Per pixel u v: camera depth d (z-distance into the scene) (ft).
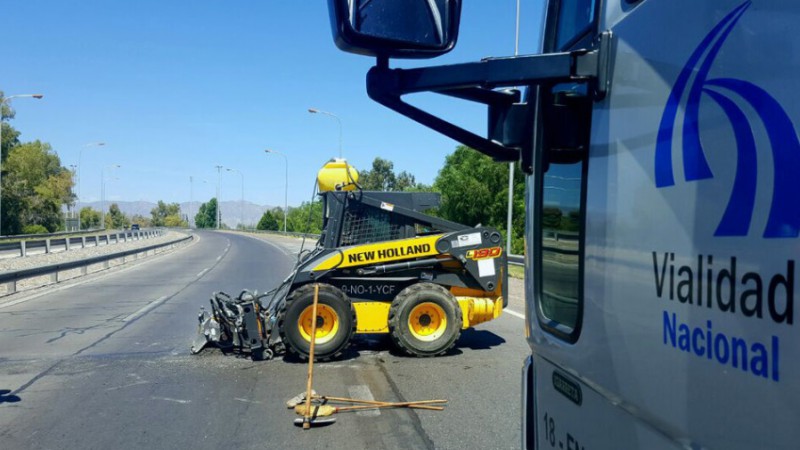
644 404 5.49
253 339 28.68
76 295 55.16
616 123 6.18
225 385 25.00
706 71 4.73
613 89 6.30
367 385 24.80
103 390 24.38
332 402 22.45
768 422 3.95
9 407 22.21
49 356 30.35
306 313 28.43
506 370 27.25
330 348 28.35
